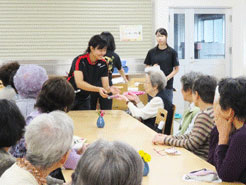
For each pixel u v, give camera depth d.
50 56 6.04
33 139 1.30
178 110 6.72
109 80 4.44
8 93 2.66
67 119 1.39
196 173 1.79
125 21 6.18
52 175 1.99
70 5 5.98
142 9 6.20
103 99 4.01
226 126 1.78
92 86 3.53
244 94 1.68
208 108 2.31
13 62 2.94
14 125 1.59
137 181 1.03
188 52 6.64
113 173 0.98
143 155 1.80
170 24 6.49
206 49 6.70
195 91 2.34
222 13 6.63
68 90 2.02
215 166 1.91
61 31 6.01
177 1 6.34
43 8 5.92
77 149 2.12
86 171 1.00
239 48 6.61
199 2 6.43
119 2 6.12
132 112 3.41
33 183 1.28
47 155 1.29
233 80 1.73
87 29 6.09
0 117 1.56
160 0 6.25
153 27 6.33
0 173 1.54
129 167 1.00
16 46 5.95
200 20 6.60
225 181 1.72
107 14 6.11
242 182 1.71
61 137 1.32
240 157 1.66
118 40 6.21
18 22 5.90
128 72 6.29
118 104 4.58
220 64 6.76
